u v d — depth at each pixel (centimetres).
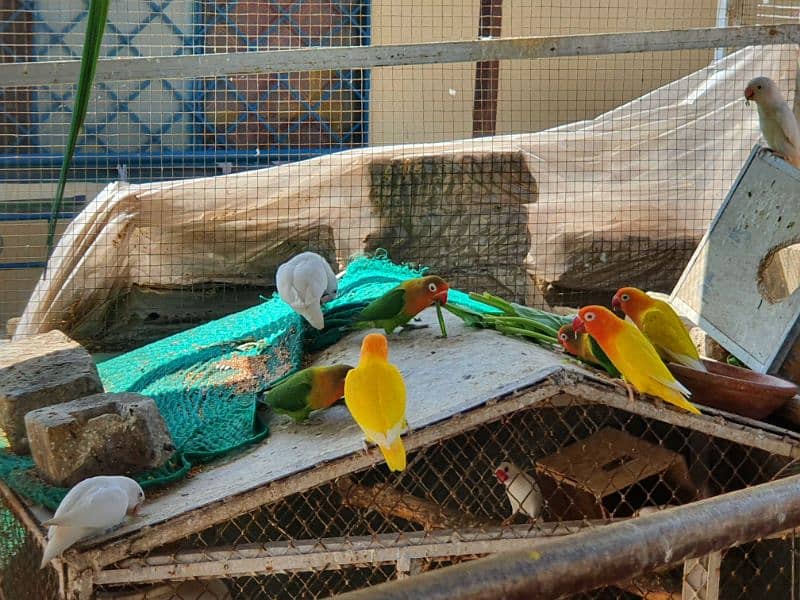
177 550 119
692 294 169
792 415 138
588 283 206
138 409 126
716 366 144
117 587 120
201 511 115
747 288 159
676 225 208
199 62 162
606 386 124
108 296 194
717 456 149
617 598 139
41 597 124
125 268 196
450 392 126
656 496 144
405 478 149
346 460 118
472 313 150
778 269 172
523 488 137
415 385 132
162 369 156
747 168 167
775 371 149
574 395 124
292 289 154
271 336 163
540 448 149
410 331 153
